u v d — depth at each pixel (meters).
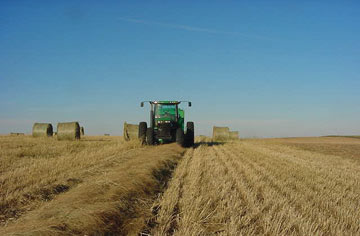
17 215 5.29
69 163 9.99
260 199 6.64
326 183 8.46
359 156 17.62
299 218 5.16
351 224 5.20
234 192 6.95
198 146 20.23
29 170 8.74
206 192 6.81
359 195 7.35
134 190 6.62
